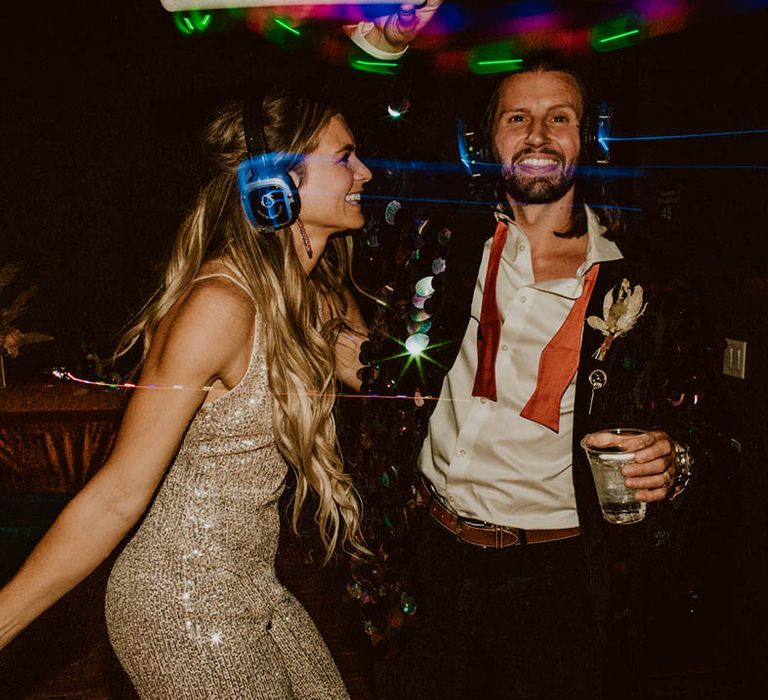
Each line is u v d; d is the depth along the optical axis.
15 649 2.93
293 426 1.32
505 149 1.55
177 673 1.26
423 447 1.75
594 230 1.55
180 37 4.48
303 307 1.37
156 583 1.27
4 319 3.63
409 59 1.71
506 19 2.72
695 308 1.48
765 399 2.50
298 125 1.33
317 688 1.39
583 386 1.51
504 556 1.62
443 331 1.63
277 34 4.45
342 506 1.46
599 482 1.40
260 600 1.34
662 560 1.52
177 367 1.21
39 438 3.18
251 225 1.32
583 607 1.60
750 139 2.49
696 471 1.43
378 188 1.66
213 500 1.30
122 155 4.55
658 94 2.94
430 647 1.71
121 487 1.19
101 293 4.61
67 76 4.49
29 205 4.53
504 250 1.61
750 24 2.45
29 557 1.18
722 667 2.68
